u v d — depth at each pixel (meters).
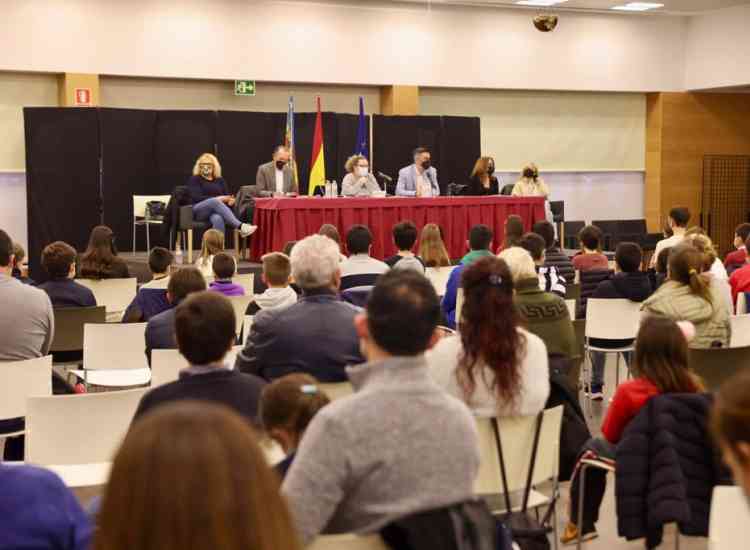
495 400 2.99
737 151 16.83
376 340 2.05
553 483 3.29
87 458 3.51
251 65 13.39
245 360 3.42
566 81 15.53
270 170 10.72
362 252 6.41
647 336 3.32
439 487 1.96
